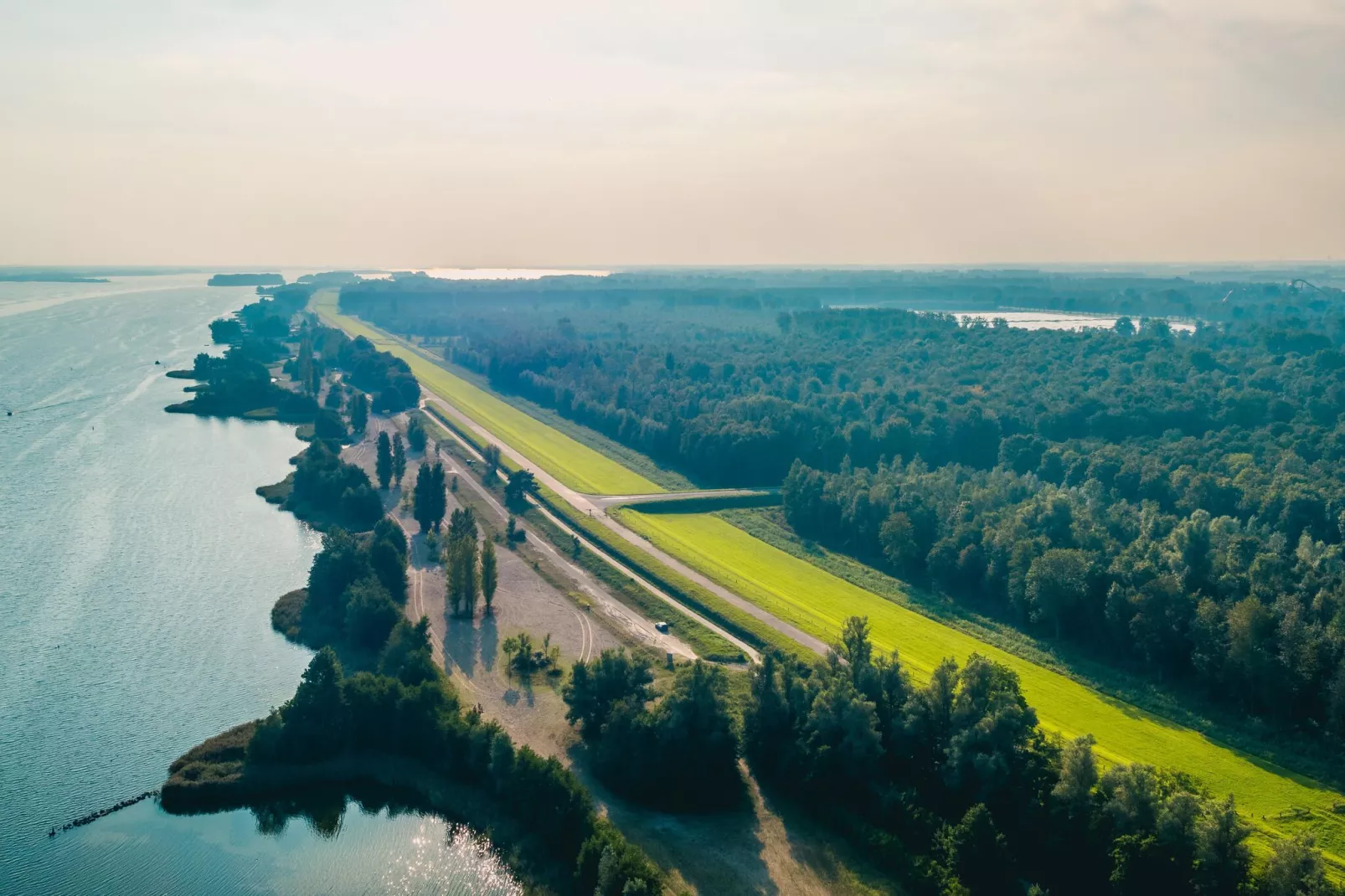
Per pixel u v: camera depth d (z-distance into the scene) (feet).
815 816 359.66
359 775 380.99
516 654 464.65
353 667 459.32
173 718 412.36
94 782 369.09
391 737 391.45
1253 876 290.15
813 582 596.29
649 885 291.58
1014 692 368.27
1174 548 522.06
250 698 431.43
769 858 332.39
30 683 438.40
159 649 475.72
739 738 384.27
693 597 548.72
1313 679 406.82
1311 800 363.15
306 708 386.73
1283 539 555.28
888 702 379.35
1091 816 318.45
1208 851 289.94
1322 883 276.41
